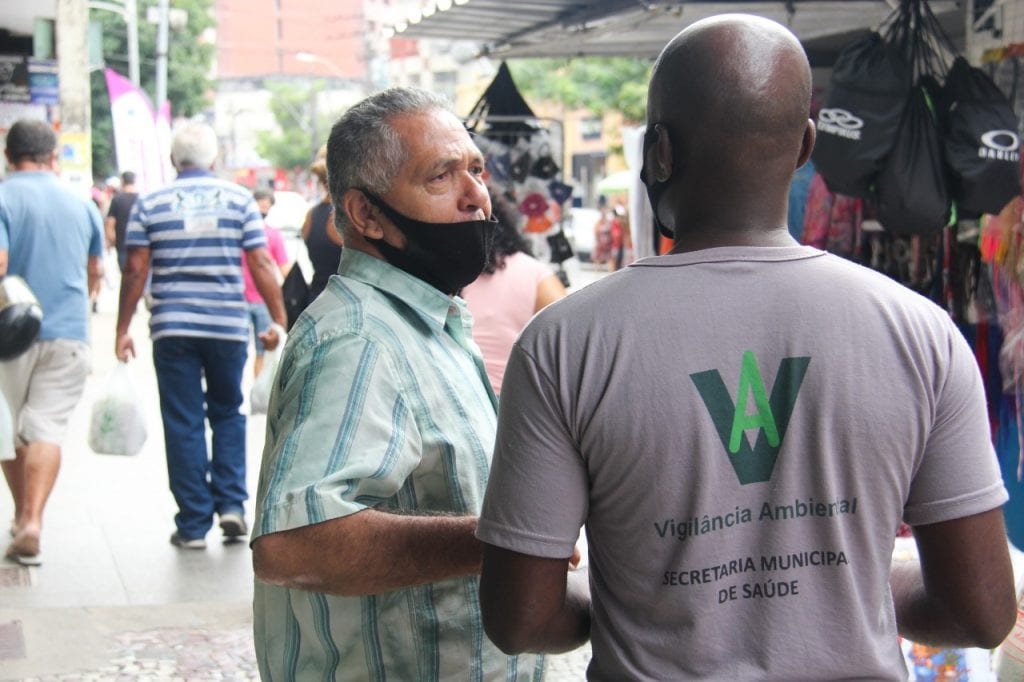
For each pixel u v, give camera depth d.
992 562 1.71
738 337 1.63
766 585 1.64
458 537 1.91
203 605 5.03
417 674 2.08
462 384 2.14
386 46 87.38
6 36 11.49
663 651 1.65
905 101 4.61
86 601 5.12
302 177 76.94
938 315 1.69
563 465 1.66
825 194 5.70
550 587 1.70
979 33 5.24
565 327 1.65
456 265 2.16
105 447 6.01
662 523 1.63
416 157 2.11
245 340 6.03
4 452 5.30
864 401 1.62
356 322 2.04
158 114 17.06
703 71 1.67
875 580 1.67
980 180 4.55
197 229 5.83
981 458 1.69
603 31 7.13
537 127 7.66
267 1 102.88
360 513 1.90
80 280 5.79
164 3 31.16
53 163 5.83
